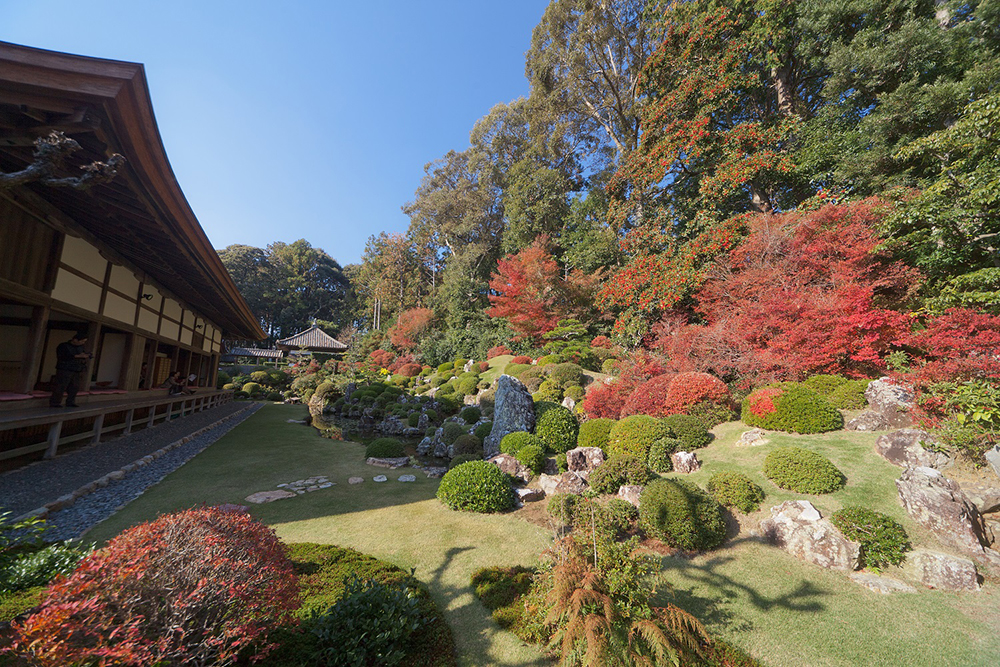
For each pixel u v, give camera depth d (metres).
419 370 26.58
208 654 2.25
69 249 7.37
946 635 3.57
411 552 4.92
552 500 6.09
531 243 28.91
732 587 4.34
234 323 18.45
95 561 2.18
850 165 12.43
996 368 6.16
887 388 7.77
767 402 8.36
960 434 5.78
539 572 3.84
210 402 18.12
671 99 17.36
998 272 7.80
